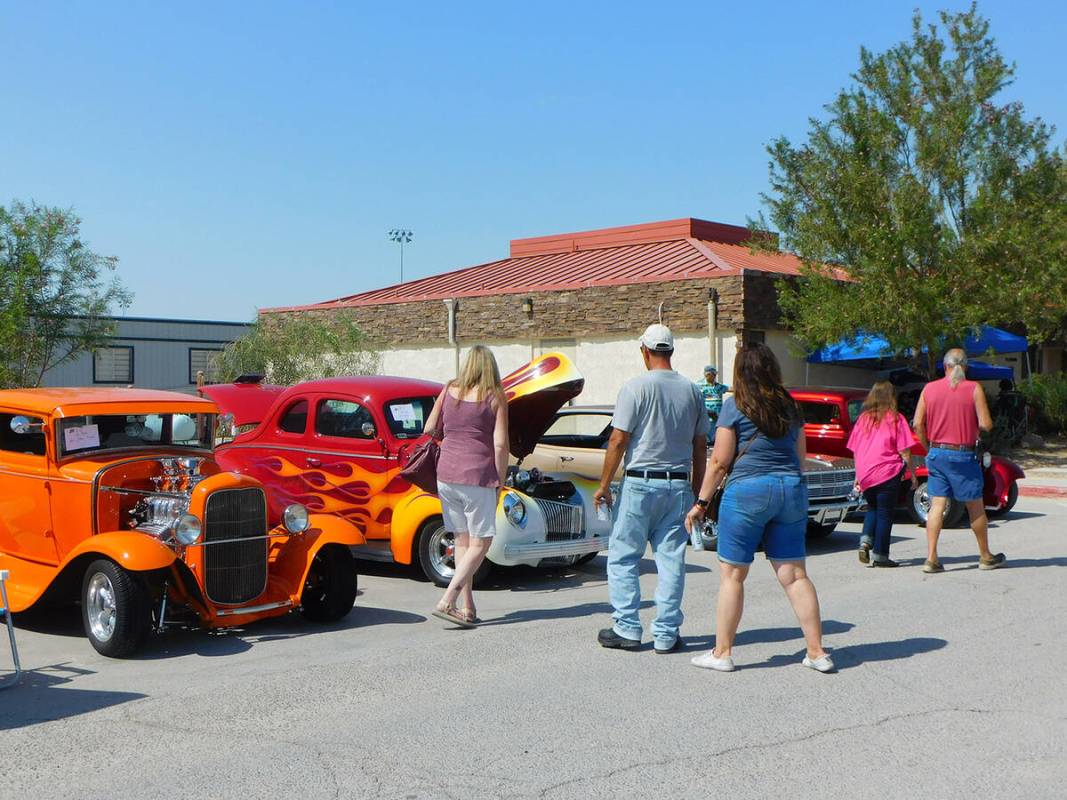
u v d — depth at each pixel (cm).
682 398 655
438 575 921
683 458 659
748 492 605
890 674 610
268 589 752
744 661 643
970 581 902
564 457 1113
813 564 1008
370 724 526
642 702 559
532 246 2875
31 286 1798
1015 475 1326
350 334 2236
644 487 655
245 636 735
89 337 1909
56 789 442
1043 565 977
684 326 2011
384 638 723
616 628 680
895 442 974
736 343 1942
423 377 2430
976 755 478
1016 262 1797
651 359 670
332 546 767
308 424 1026
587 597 877
